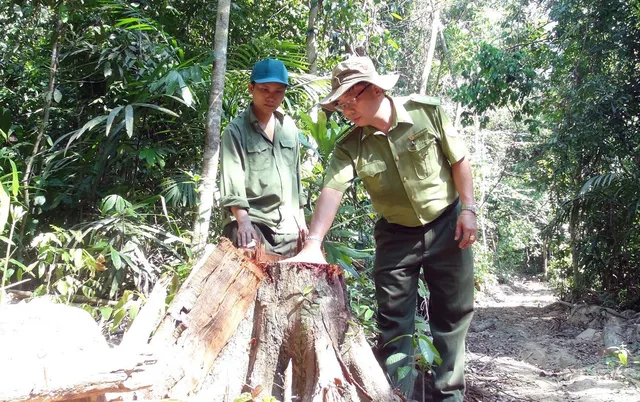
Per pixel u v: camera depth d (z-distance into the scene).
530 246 19.92
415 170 2.83
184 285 2.39
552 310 9.60
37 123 5.29
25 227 4.29
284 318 2.43
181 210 4.83
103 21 4.91
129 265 3.80
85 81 5.09
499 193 16.50
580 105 9.16
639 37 8.80
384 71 8.12
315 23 7.14
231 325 2.41
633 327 7.07
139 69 5.01
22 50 5.64
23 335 1.83
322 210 2.80
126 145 4.57
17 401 1.66
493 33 14.57
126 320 3.60
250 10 6.97
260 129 3.30
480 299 12.27
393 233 3.00
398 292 2.99
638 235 8.79
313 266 2.45
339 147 2.91
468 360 5.59
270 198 3.29
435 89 13.83
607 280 9.22
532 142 13.63
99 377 1.77
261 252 2.71
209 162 4.17
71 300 3.51
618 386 4.81
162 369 2.15
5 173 4.53
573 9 9.62
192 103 4.71
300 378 2.46
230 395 2.31
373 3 8.12
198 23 6.34
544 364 5.99
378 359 3.01
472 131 16.58
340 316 2.48
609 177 8.02
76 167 4.71
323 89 5.02
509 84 10.23
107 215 4.14
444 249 2.92
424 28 12.52
